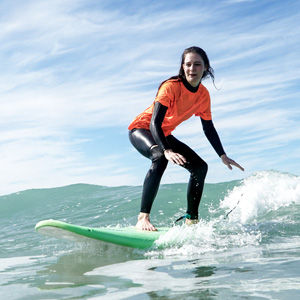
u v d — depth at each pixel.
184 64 3.36
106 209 5.49
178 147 3.52
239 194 4.95
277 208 4.32
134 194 6.17
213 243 2.98
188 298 1.58
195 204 3.52
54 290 1.88
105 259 2.68
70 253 3.05
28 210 6.21
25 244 3.82
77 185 7.25
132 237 3.00
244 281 1.78
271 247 2.71
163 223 4.45
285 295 1.54
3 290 1.96
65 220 5.19
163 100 3.23
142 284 1.87
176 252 2.76
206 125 3.84
